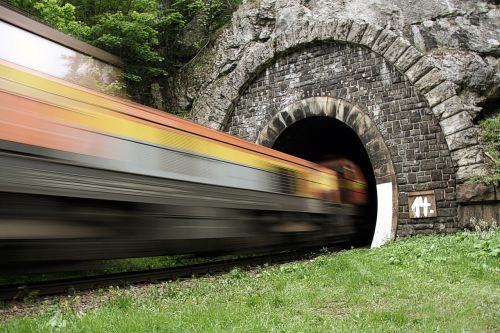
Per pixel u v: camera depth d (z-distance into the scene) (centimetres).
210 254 986
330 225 1559
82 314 534
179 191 863
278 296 653
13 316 602
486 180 1448
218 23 2219
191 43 2197
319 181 1501
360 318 540
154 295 724
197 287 810
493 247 1012
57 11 1725
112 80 1778
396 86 1664
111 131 742
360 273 846
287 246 1267
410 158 1614
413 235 1578
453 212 1525
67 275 1114
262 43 1984
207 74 2095
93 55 1611
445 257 991
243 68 1973
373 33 1691
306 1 1911
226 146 1035
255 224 1102
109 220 727
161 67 2158
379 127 1683
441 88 1561
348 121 1752
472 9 1708
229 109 2006
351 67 1767
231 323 512
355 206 1875
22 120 610
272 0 1975
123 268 1209
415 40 1717
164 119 872
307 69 1869
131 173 762
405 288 723
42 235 628
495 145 1530
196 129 955
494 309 582
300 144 2205
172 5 2170
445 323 515
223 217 984
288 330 482
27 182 603
